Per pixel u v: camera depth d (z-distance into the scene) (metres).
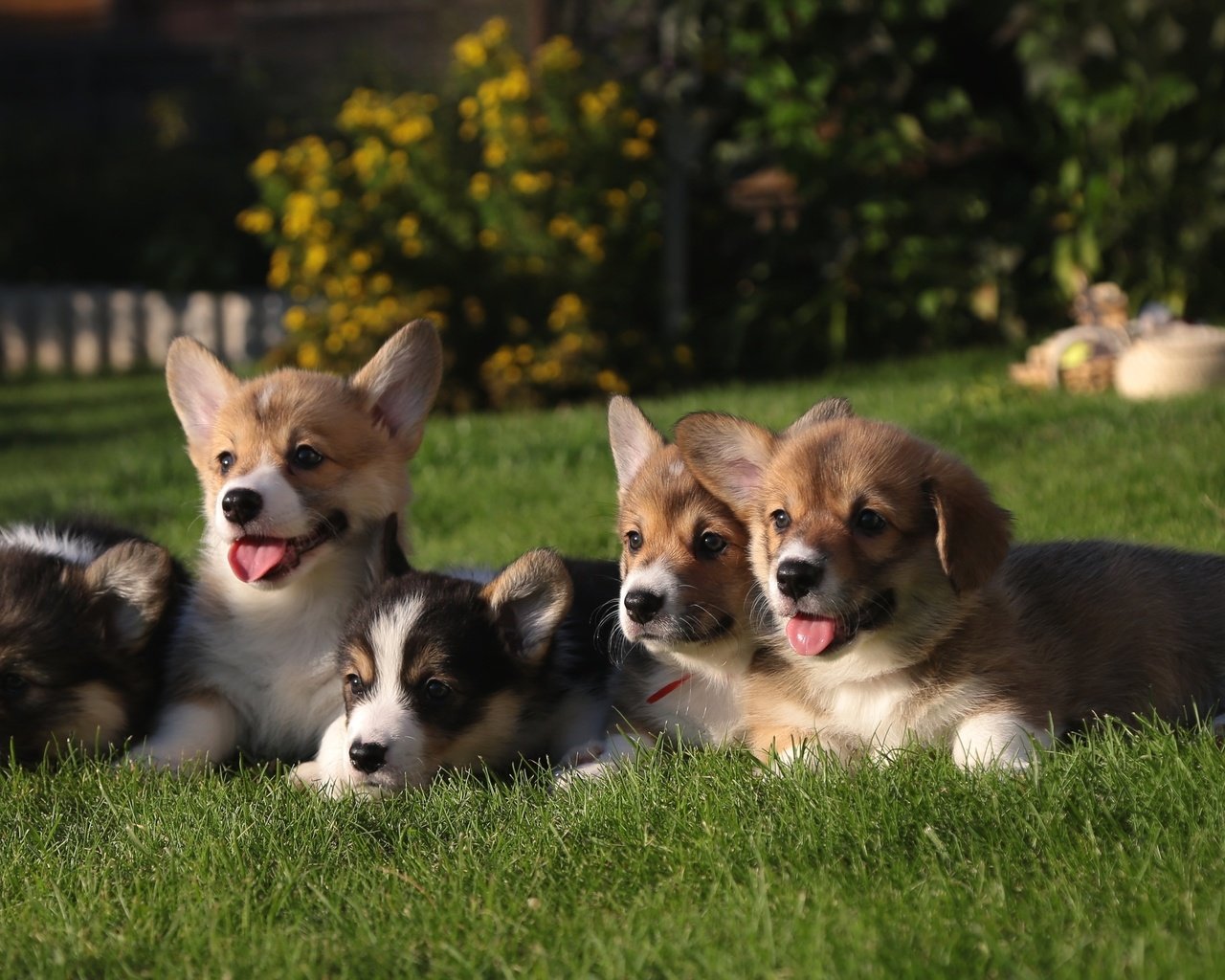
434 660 4.48
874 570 3.96
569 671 4.91
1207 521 6.14
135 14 25.28
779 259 13.82
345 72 19.98
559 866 3.38
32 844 3.82
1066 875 3.01
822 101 13.25
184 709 4.89
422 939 3.00
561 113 12.95
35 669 4.66
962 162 13.52
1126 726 3.90
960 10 13.38
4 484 10.71
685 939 2.84
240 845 3.59
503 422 10.99
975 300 13.16
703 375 13.51
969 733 3.93
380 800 4.05
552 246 12.71
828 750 3.96
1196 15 12.59
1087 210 12.86
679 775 3.91
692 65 13.61
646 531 4.57
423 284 12.86
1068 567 4.63
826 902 2.95
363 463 4.98
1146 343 9.95
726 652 4.52
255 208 20.48
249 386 5.09
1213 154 12.96
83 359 20.41
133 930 3.12
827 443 4.15
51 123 22.86
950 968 2.63
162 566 4.81
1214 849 3.04
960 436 8.55
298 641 4.91
